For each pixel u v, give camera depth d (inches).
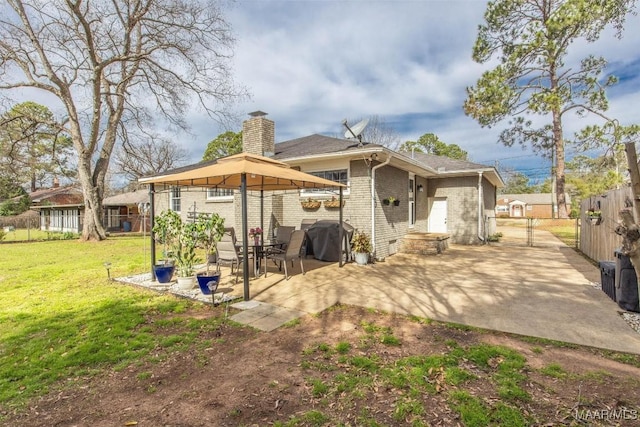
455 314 192.5
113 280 286.5
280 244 347.3
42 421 99.5
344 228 378.6
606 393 109.5
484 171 542.0
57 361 137.6
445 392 111.5
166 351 147.5
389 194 429.1
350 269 334.6
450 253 450.0
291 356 141.2
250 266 350.3
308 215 431.2
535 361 132.7
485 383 116.9
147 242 640.4
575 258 391.5
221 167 248.7
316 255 392.5
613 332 160.7
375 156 370.6
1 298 236.4
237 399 110.3
